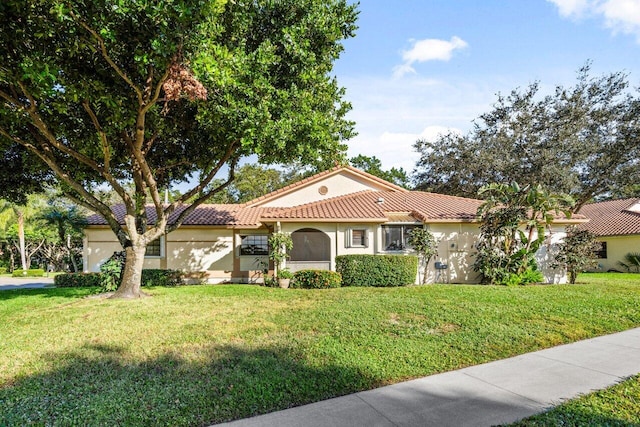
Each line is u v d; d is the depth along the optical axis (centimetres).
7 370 566
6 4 666
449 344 691
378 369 569
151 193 1139
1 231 3625
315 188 2100
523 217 1530
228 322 835
